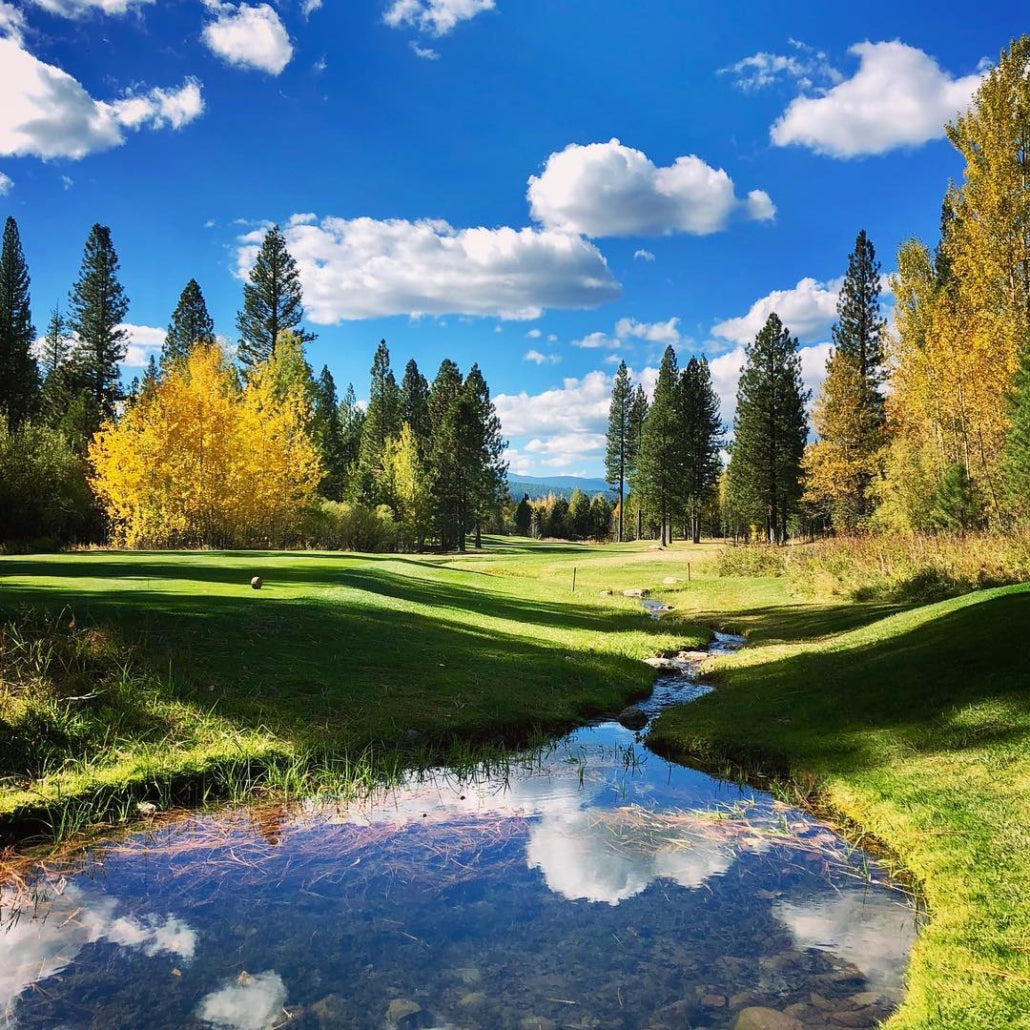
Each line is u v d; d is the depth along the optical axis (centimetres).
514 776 671
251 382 3841
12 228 4738
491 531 9800
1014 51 2284
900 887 432
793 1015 299
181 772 585
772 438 4791
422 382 8206
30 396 4691
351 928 378
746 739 746
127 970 334
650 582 2831
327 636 991
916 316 3003
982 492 2444
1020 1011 290
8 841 486
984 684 716
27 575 1295
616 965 342
